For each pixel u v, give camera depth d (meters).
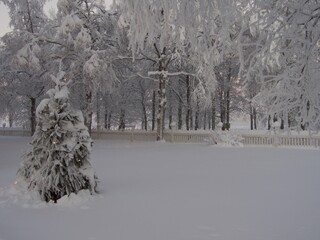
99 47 25.62
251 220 5.34
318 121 3.94
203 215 5.64
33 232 4.92
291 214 5.62
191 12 4.15
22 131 37.00
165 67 25.23
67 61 26.64
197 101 28.23
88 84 24.42
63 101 7.27
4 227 5.16
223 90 32.94
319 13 3.69
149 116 47.44
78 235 4.78
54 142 6.87
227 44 4.12
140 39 4.54
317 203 6.29
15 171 10.71
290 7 3.72
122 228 5.05
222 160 13.19
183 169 10.81
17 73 29.20
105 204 6.44
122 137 27.67
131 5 4.47
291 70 3.88
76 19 23.36
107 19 25.69
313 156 14.55
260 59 3.94
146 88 36.22
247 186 7.94
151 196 7.01
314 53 3.90
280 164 11.88
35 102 33.06
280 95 4.02
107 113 39.72
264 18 3.83
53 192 6.79
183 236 4.67
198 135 24.27
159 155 15.39
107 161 13.22
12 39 27.75
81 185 6.96
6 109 33.88
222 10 3.98
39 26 29.84
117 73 27.83
